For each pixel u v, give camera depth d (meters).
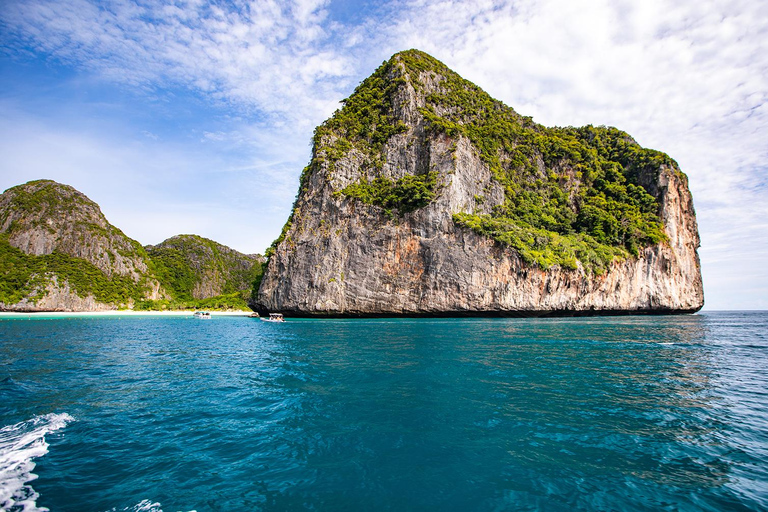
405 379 15.95
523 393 13.74
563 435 9.83
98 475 7.71
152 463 8.29
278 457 8.59
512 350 23.95
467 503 6.70
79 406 12.71
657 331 37.03
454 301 56.81
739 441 9.49
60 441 9.58
